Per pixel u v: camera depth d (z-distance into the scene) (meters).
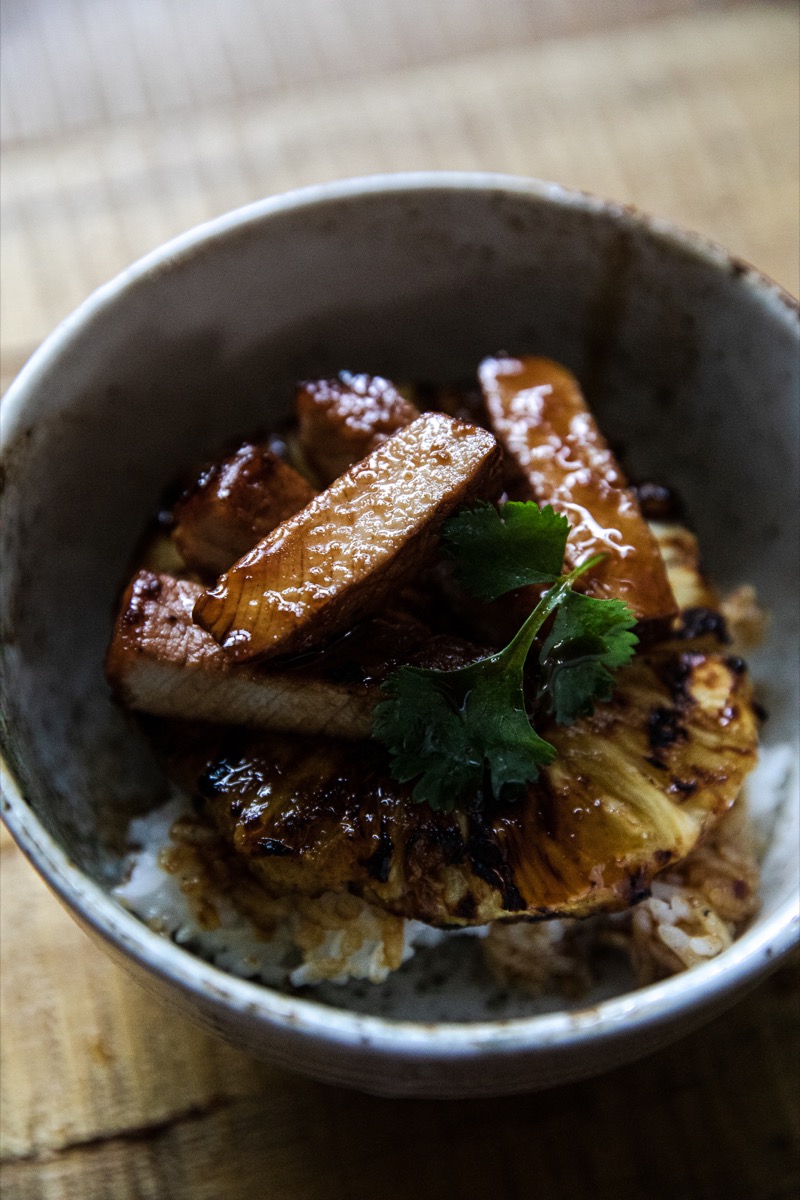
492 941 0.29
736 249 0.38
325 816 0.27
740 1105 0.29
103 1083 0.29
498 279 0.32
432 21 0.41
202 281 0.30
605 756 0.28
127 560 0.31
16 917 0.30
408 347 0.33
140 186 0.38
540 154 0.39
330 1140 0.29
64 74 0.40
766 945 0.24
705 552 0.33
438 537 0.26
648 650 0.29
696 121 0.39
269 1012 0.23
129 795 0.30
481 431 0.27
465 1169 0.28
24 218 0.37
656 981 0.29
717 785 0.28
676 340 0.32
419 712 0.26
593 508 0.29
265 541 0.26
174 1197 0.28
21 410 0.28
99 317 0.29
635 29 0.41
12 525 0.28
